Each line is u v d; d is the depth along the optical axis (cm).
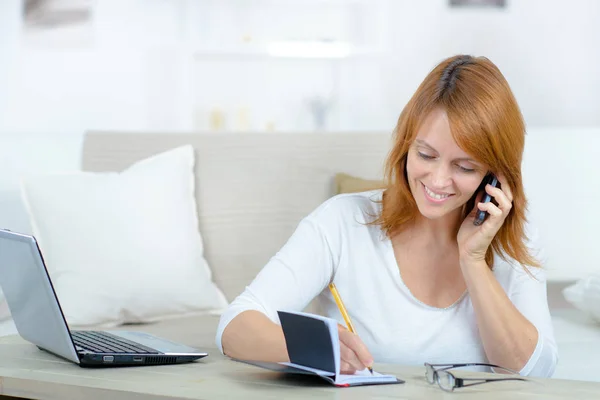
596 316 257
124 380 144
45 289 153
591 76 587
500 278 189
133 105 592
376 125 595
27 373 151
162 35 590
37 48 592
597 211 290
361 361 144
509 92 166
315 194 290
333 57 577
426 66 590
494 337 173
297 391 135
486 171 168
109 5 589
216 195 293
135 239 268
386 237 188
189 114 588
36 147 297
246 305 171
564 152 292
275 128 595
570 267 288
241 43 582
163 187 280
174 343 176
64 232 264
